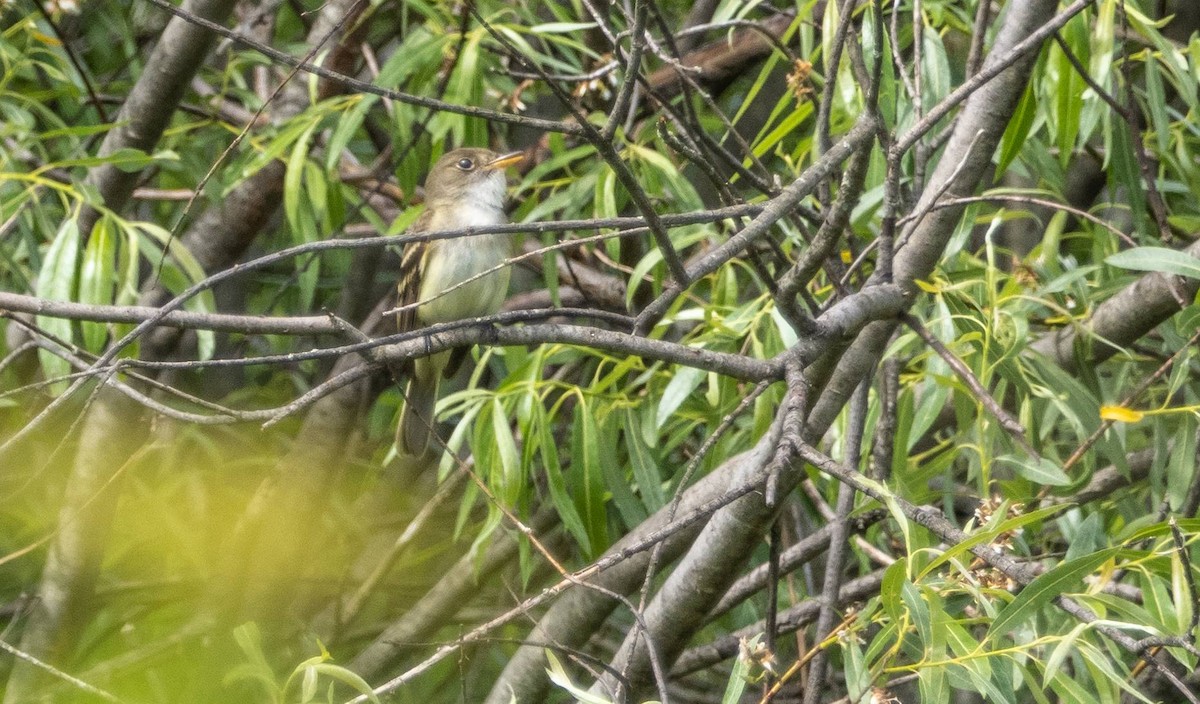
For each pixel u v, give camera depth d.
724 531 8.23
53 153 12.72
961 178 8.57
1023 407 8.81
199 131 14.09
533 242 13.13
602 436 10.39
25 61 11.53
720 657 10.30
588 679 11.65
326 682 11.69
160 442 13.04
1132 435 10.90
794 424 6.17
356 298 14.42
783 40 10.30
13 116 11.25
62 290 9.79
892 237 7.75
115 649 12.96
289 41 15.45
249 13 15.16
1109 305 9.77
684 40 13.62
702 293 12.39
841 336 6.98
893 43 8.25
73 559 12.04
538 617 12.76
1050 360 9.80
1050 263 10.12
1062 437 11.58
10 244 12.75
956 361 7.79
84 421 12.23
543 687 10.02
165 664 12.41
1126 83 9.33
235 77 13.98
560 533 13.15
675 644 8.69
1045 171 10.08
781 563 9.81
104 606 13.30
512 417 12.15
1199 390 10.63
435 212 11.06
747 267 10.74
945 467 9.48
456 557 14.59
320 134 14.01
